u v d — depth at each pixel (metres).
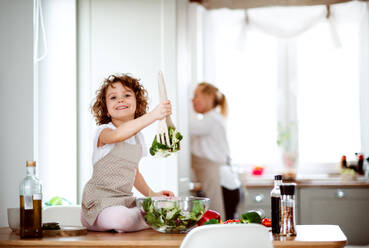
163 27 3.57
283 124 5.20
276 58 5.22
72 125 3.47
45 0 3.31
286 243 1.69
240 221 2.04
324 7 5.08
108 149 2.11
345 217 4.54
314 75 5.19
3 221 2.42
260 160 5.19
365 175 4.90
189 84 5.00
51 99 3.34
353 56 5.11
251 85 5.23
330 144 5.15
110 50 3.58
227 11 5.14
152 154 2.04
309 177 4.99
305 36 5.20
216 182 4.67
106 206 2.00
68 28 3.49
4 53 2.45
